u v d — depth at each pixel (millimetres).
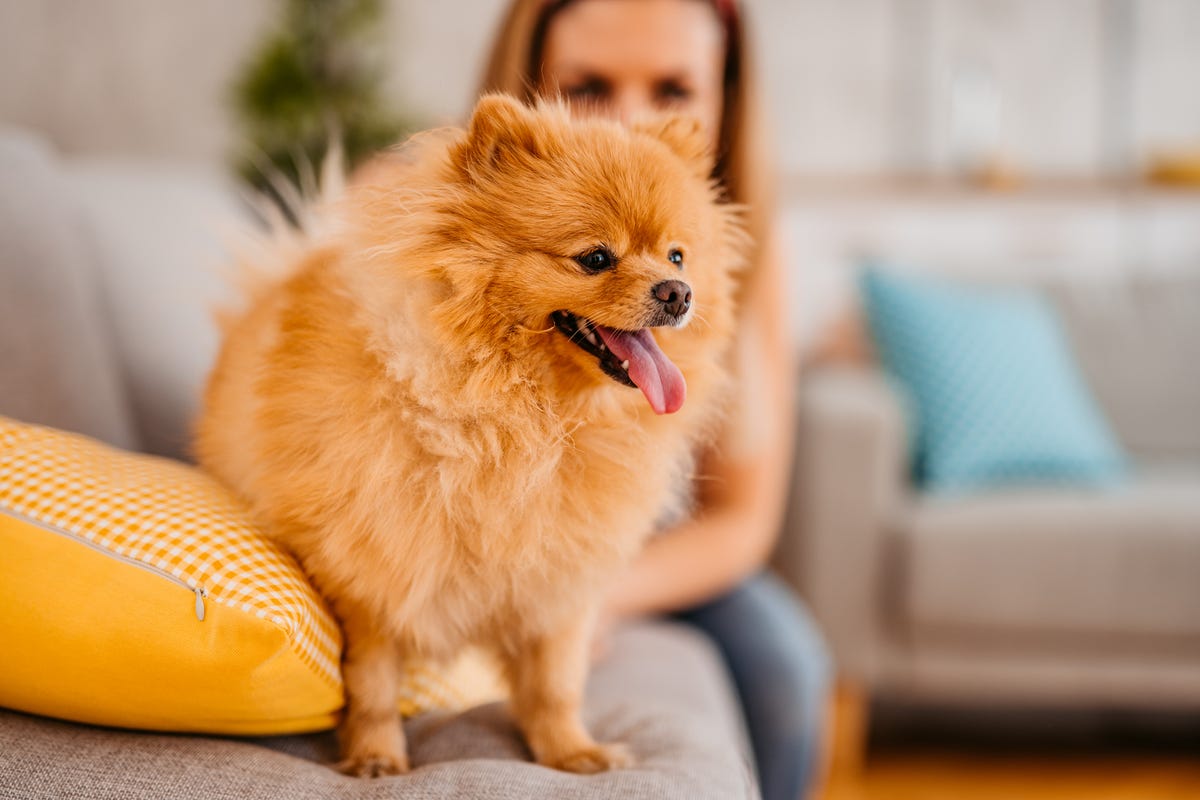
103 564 904
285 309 1067
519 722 1149
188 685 904
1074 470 2756
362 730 1023
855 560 2506
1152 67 4168
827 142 4219
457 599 1015
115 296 1759
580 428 1047
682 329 1139
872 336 2994
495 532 973
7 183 1470
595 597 1108
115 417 1528
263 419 1006
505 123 1046
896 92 4195
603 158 1073
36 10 4121
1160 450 3086
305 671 929
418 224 1010
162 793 879
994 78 4168
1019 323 2932
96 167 1972
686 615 1892
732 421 1675
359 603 996
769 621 1884
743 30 1817
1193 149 3998
